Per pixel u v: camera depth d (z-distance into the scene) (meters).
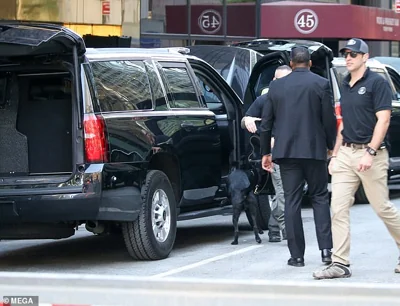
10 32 14.95
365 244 17.95
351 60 14.02
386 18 55.34
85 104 15.23
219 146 18.48
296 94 15.08
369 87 13.95
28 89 16.06
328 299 6.34
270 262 16.20
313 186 15.46
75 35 15.18
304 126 15.05
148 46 40.06
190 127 17.59
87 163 15.10
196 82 18.30
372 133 14.02
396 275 14.52
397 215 14.37
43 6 32.59
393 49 62.91
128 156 15.71
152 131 16.39
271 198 19.89
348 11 51.19
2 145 16.05
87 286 6.66
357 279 14.16
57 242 20.17
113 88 15.92
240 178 18.23
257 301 6.45
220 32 44.69
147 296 6.59
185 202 17.64
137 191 15.84
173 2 41.59
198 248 18.25
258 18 47.12
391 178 28.08
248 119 17.78
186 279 6.64
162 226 16.77
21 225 15.70
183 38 42.25
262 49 26.30
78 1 34.22
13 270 16.17
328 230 15.48
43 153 15.87
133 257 16.56
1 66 15.79
